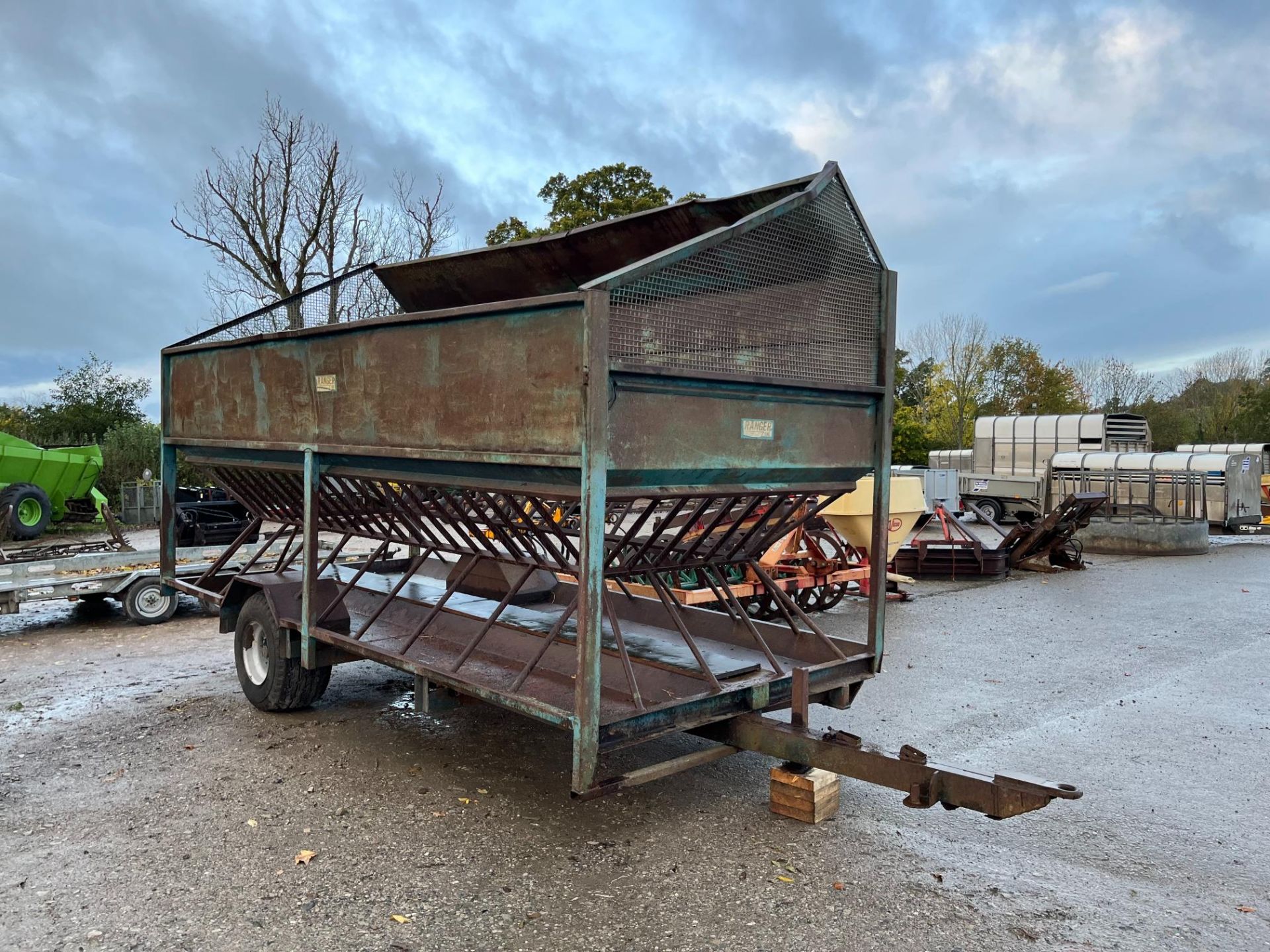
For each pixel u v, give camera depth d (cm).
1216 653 780
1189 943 306
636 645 477
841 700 454
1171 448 4247
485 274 603
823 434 419
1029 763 494
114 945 297
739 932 308
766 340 387
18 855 364
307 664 504
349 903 326
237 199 2248
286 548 626
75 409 2802
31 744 506
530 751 496
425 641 520
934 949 299
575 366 318
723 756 396
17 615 941
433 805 418
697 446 357
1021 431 2569
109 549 1180
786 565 919
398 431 415
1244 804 436
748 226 370
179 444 641
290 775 457
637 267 328
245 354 550
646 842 381
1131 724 567
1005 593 1155
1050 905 331
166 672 680
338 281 658
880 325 446
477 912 320
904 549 1302
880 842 384
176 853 367
